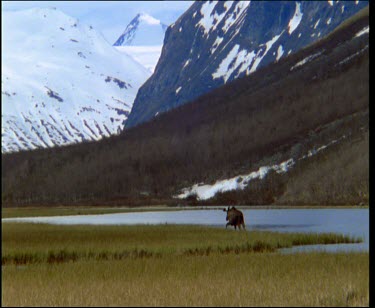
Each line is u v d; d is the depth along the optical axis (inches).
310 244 3631.9
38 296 1865.2
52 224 5728.3
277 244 3447.3
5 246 3196.4
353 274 2129.7
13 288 1991.9
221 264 2488.9
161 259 2716.5
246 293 1845.5
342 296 1777.8
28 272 2326.5
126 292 1897.1
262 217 7677.2
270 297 1795.0
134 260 2687.0
